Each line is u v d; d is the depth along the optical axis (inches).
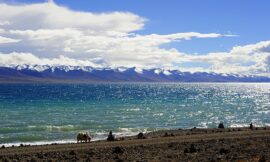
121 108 5492.1
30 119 4028.1
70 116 4352.9
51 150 1750.7
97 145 1903.3
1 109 5260.8
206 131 2632.9
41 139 2640.3
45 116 4355.3
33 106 5797.2
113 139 2206.0
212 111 5103.3
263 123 3745.1
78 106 5836.6
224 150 1637.6
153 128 3272.6
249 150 1679.4
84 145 1915.6
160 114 4603.8
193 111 5068.9
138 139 2148.1
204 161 1430.9
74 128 3255.4
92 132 2994.6
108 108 5492.1
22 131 3097.9
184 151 1668.3
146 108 5506.9
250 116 4466.0
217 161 1428.4
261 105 6358.3
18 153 1674.5
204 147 1791.3
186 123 3722.9
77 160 1513.3
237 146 1807.3
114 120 3929.6
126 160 1475.1
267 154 1572.3
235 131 2539.4
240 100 7829.7
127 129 3191.4
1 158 1549.0
